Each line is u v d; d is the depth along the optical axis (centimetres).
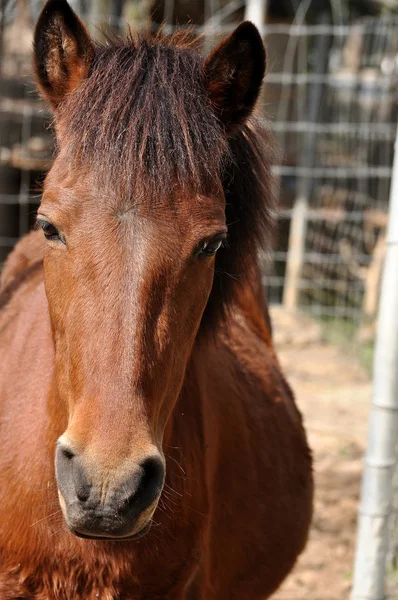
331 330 836
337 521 458
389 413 302
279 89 971
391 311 297
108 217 179
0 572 212
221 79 208
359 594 312
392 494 330
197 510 221
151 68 194
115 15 865
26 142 671
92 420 170
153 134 183
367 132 808
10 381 233
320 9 977
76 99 193
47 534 206
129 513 169
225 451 251
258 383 296
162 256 180
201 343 233
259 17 723
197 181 186
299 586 398
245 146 225
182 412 222
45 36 205
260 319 334
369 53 883
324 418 620
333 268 932
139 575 208
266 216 237
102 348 174
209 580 242
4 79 700
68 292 183
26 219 722
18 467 213
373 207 860
